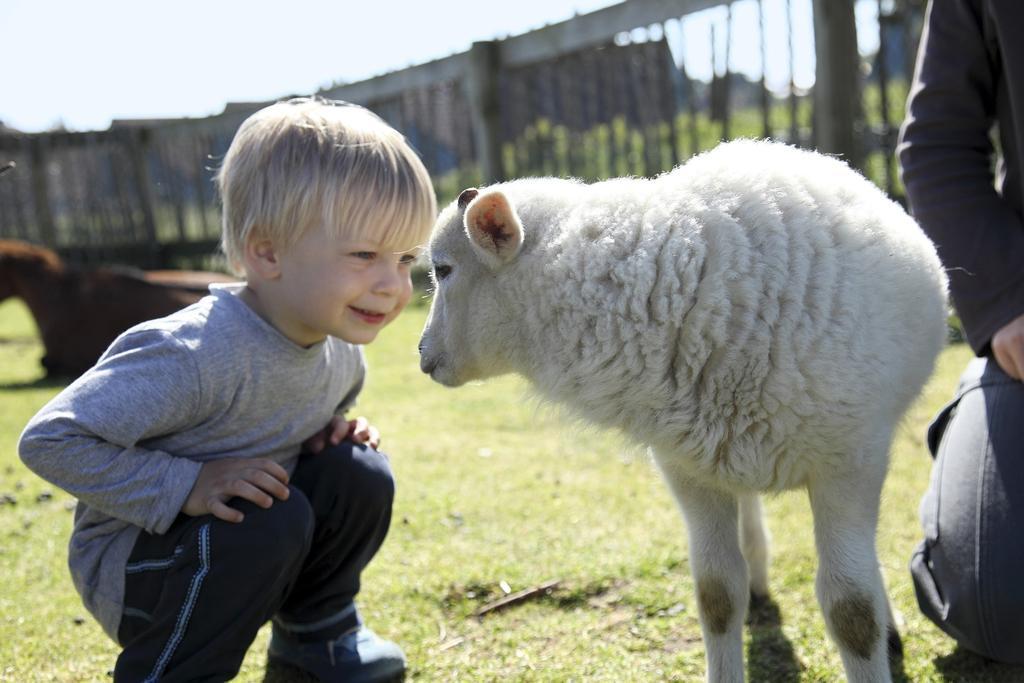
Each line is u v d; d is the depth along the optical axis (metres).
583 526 3.54
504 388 5.91
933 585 2.55
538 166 8.91
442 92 10.59
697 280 2.25
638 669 2.56
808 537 3.36
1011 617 2.32
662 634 2.75
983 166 2.77
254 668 2.69
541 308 2.47
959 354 5.37
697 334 2.24
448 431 4.97
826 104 6.16
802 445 2.27
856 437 2.26
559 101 8.53
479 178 10.11
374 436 2.67
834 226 2.30
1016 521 2.37
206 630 2.17
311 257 2.29
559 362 2.47
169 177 13.01
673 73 7.43
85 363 6.99
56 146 13.05
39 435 2.10
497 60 9.03
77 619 2.93
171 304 6.91
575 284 2.38
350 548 2.54
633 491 3.91
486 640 2.77
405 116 10.37
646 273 2.29
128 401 2.15
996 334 2.60
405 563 3.27
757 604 2.92
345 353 2.62
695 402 2.30
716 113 7.27
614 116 8.01
